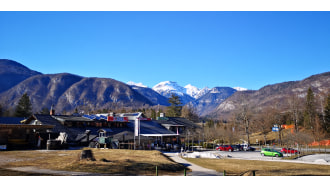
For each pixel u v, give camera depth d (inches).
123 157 1218.0
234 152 2119.8
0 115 3567.9
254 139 3654.0
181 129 3083.2
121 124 2559.1
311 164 1269.7
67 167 896.3
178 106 5369.1
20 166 927.7
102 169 888.3
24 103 3816.4
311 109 3563.0
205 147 2625.5
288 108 4165.8
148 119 3056.1
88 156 1048.2
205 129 3553.2
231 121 4554.6
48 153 1378.0
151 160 1155.3
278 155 1731.1
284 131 3693.4
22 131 1844.2
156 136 2529.5
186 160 1384.1
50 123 2143.2
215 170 1050.1
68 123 2210.9
